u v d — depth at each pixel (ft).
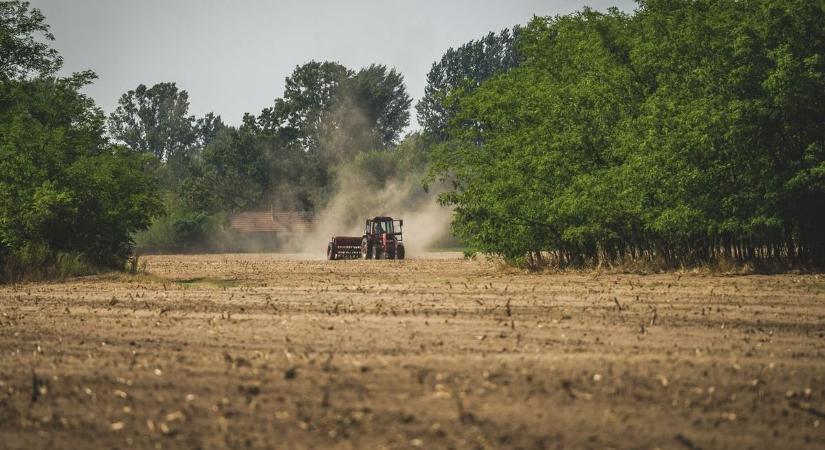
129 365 136.56
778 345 154.20
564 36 410.72
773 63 331.98
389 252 649.61
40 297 270.87
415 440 93.50
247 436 95.96
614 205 349.82
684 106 338.13
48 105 455.63
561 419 101.09
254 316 206.39
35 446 94.07
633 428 97.81
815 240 338.34
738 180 332.60
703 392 114.11
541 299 241.35
